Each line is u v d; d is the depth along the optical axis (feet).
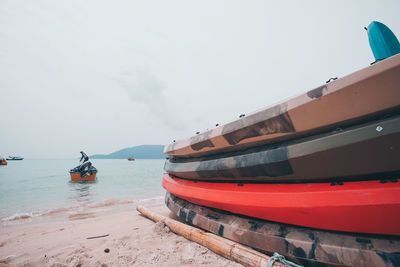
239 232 9.61
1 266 8.81
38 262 9.23
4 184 51.39
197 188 12.42
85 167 55.62
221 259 9.16
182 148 13.48
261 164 8.70
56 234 13.58
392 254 6.05
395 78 5.58
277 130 8.25
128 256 9.48
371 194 6.24
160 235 12.41
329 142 6.89
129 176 78.84
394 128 5.79
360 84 6.01
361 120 6.59
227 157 10.48
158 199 30.04
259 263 7.88
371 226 6.51
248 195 9.25
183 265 8.73
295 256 7.66
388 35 8.80
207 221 11.40
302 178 8.04
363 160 6.50
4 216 20.39
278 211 8.23
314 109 7.02
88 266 8.69
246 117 9.10
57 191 38.93
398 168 6.12
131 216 18.49
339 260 6.76
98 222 16.52
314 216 7.43
